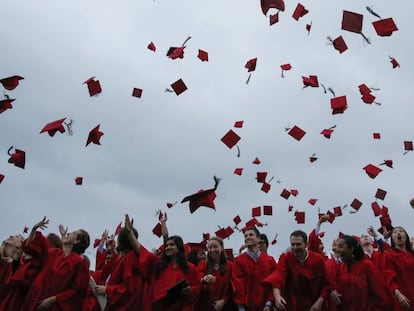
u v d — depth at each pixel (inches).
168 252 259.1
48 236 290.2
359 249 268.2
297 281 261.9
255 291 277.7
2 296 259.9
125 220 256.4
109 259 288.0
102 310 254.7
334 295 259.9
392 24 309.7
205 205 279.7
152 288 247.3
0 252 271.0
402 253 285.7
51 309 239.8
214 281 250.8
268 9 287.4
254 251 287.6
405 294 276.5
